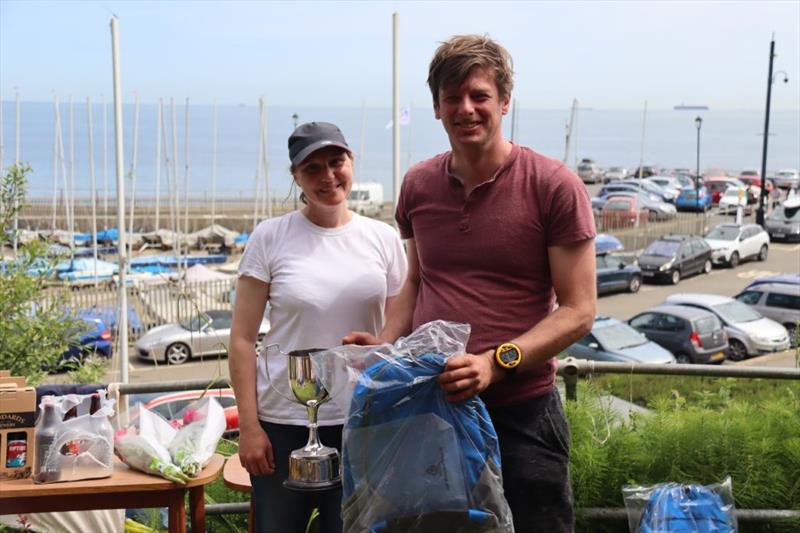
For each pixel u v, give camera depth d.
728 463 4.35
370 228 3.22
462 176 2.83
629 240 44.69
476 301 2.81
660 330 22.67
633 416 4.71
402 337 2.88
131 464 3.43
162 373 22.72
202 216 53.88
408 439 2.55
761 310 27.14
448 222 2.86
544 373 2.87
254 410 3.11
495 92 2.71
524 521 2.84
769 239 45.78
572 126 59.41
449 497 2.54
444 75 2.70
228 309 26.48
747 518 4.20
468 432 2.57
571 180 2.74
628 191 62.62
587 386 4.79
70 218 44.31
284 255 3.14
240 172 143.25
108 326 23.83
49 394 3.98
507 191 2.78
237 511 4.25
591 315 2.73
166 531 4.22
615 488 4.28
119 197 18.56
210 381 4.29
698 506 3.59
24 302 7.45
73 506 3.31
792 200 47.34
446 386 2.53
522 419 2.84
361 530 2.57
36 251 7.67
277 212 53.50
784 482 4.28
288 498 3.15
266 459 3.08
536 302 2.83
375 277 3.15
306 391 2.90
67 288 8.25
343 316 3.11
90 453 3.33
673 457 4.38
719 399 5.77
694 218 49.50
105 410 3.39
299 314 3.09
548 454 2.86
